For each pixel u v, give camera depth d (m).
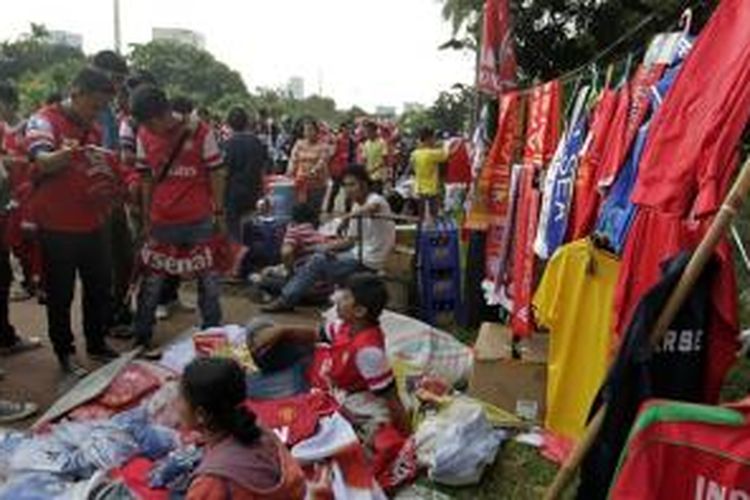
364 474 4.18
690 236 3.39
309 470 4.14
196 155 6.00
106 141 6.02
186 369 2.92
